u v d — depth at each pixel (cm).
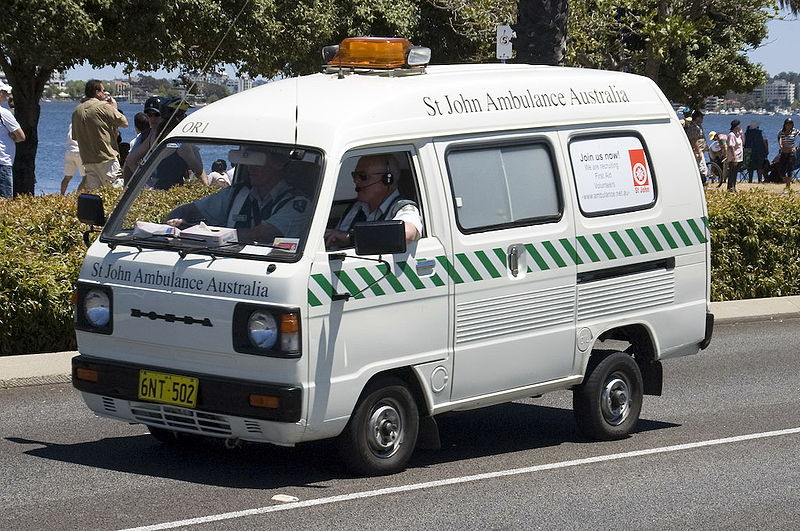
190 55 3291
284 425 996
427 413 1116
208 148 1095
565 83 1246
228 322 1005
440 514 1003
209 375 1021
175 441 1186
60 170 5344
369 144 1062
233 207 1064
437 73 1191
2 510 973
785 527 1016
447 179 1114
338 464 1127
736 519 1034
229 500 1010
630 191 1284
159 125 1977
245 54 3341
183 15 3156
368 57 1166
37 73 3189
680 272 1334
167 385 1034
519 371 1180
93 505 988
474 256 1127
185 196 1091
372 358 1047
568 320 1217
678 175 1337
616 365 1284
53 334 1564
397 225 987
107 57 3114
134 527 933
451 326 1112
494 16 3350
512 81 1197
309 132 1052
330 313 1012
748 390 1617
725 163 4372
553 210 1206
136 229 1079
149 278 1047
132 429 1262
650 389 1351
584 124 1247
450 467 1157
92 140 2408
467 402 1141
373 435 1073
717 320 2097
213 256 1026
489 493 1075
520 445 1273
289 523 956
